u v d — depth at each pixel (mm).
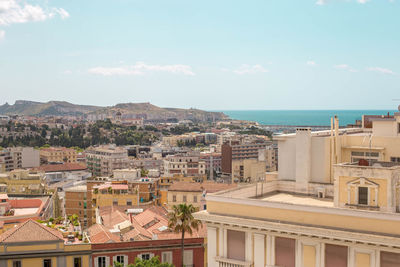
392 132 57406
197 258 84562
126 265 81312
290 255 39906
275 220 40375
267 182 51156
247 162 181375
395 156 49781
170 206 143000
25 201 133125
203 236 86062
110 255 81000
